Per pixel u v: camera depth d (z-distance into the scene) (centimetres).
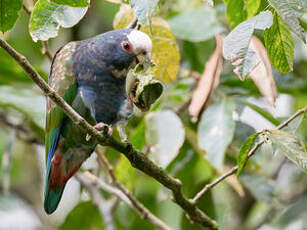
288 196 1090
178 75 950
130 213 1072
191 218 691
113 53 729
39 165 1317
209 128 807
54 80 738
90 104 730
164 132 809
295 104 1047
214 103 847
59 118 737
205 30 881
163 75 753
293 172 1125
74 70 733
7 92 927
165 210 1039
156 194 1045
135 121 953
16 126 1045
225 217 930
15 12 502
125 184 877
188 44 967
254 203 1113
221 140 792
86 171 868
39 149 1309
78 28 1164
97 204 988
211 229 696
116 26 761
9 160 1001
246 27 486
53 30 561
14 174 1270
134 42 720
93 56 733
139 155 637
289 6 469
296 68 1115
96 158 867
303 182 1111
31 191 1295
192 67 977
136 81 671
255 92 903
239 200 1117
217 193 951
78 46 751
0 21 505
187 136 891
